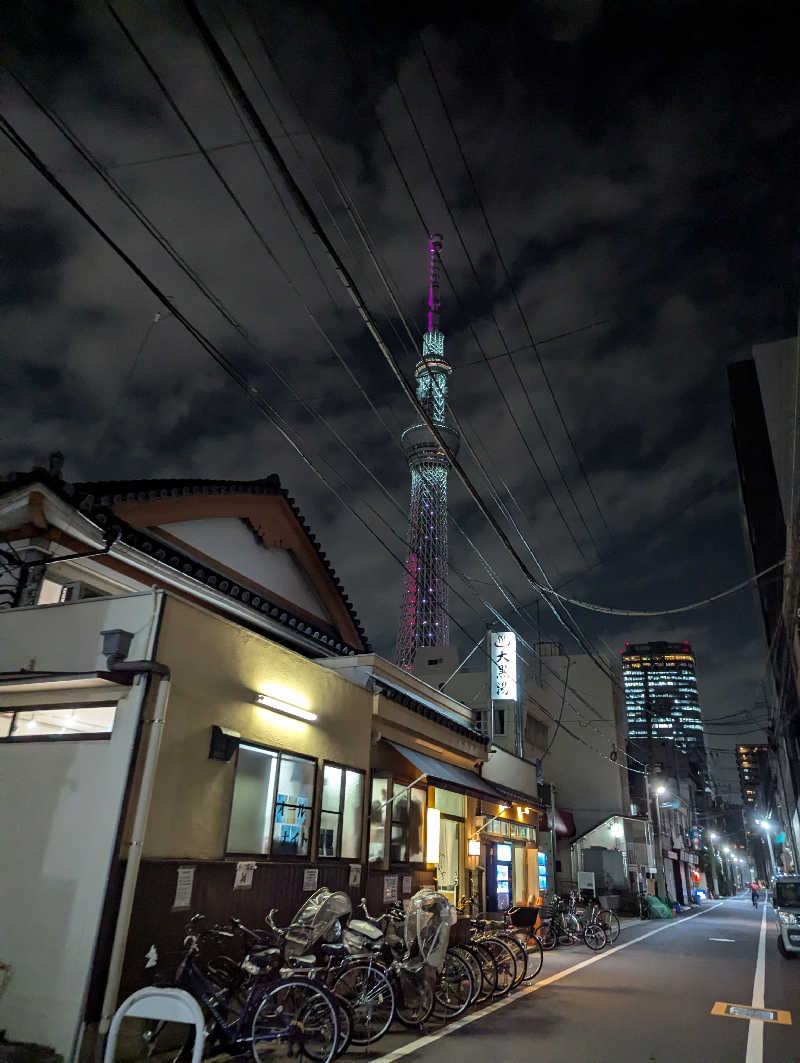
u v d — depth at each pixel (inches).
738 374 1771.7
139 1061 287.0
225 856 367.2
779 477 1200.8
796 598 729.0
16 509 424.5
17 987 294.4
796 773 1747.0
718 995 515.5
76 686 343.9
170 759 339.9
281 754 430.6
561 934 802.8
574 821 1702.8
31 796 332.8
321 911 335.9
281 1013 291.4
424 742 668.7
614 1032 379.6
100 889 297.0
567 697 1818.4
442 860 685.9
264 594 675.4
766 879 4756.4
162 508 562.3
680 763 2918.3
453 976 419.8
